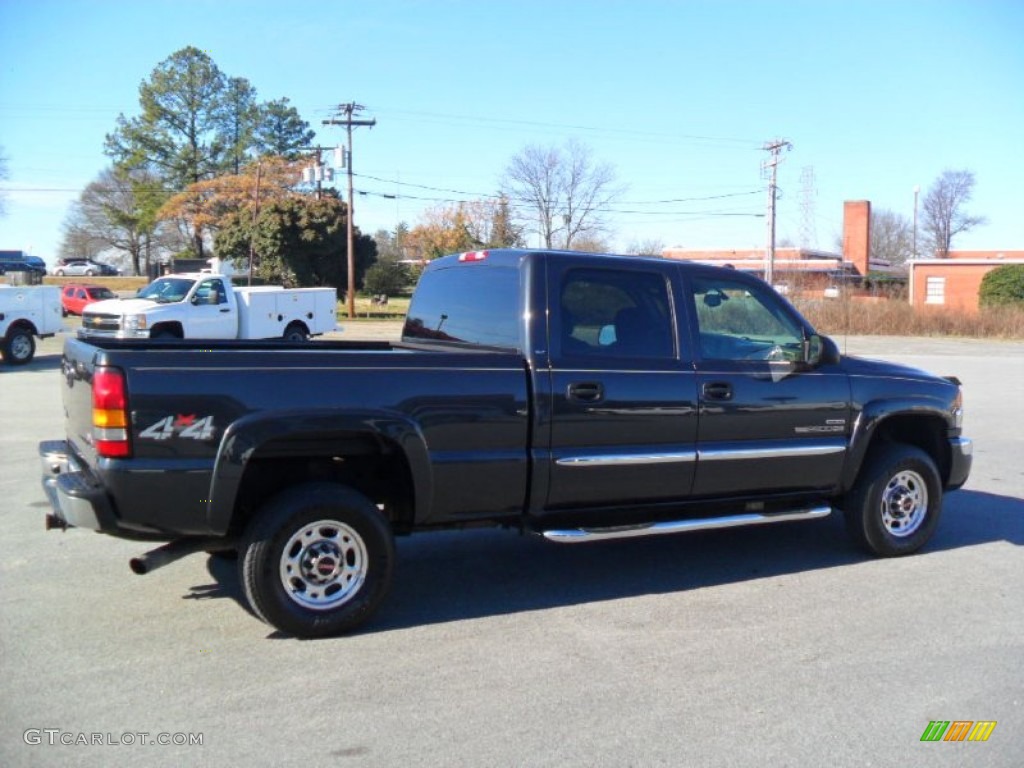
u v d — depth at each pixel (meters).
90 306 20.44
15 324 20.25
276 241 49.31
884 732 3.83
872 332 40.97
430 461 4.94
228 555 6.06
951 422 6.64
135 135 74.94
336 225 49.91
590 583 5.84
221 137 77.25
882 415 6.27
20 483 8.35
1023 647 4.79
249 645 4.69
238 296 22.42
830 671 4.45
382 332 36.00
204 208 65.88
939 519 7.12
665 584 5.83
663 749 3.65
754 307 6.00
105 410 4.35
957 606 5.43
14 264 67.56
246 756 3.56
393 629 4.97
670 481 5.61
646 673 4.40
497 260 5.64
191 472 4.45
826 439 6.11
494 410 5.08
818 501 6.46
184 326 20.36
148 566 4.60
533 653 4.64
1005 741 3.78
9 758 3.53
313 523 4.73
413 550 6.57
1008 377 21.33
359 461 5.27
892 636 4.93
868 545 6.40
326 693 4.13
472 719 3.89
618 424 5.39
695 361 5.68
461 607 5.35
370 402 4.78
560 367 5.25
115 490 4.35
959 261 53.19
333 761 3.53
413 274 65.00
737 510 6.04
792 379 5.97
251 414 4.55
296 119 78.69
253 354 4.59
